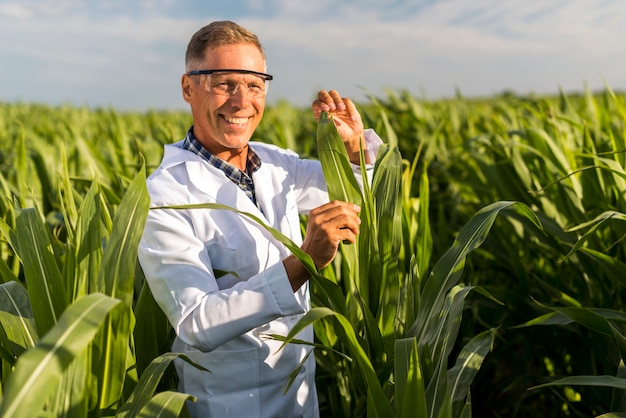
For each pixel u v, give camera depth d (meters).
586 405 2.96
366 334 2.03
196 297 1.77
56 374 1.09
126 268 1.53
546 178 3.51
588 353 3.11
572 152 3.55
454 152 5.80
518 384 2.88
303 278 1.79
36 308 1.64
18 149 3.70
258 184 2.12
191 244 1.86
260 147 2.32
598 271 2.93
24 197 3.41
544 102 5.05
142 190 1.60
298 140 8.15
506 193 3.54
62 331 1.14
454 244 1.91
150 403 1.46
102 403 1.55
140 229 1.56
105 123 11.11
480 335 1.81
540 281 3.11
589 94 4.55
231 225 1.97
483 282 4.21
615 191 2.99
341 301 1.83
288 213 2.17
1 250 3.13
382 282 2.07
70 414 1.41
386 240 2.07
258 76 1.96
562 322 2.08
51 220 3.51
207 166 2.01
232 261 1.95
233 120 1.97
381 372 2.03
